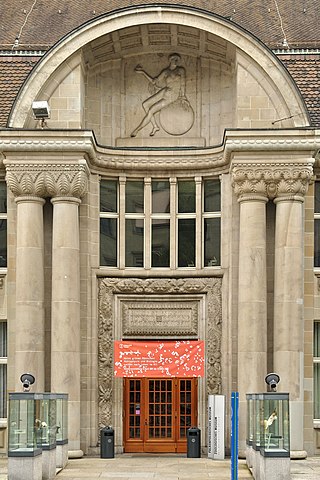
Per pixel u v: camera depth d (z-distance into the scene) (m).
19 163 33.03
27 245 33.00
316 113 34.19
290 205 33.16
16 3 39.84
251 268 32.91
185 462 31.11
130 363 34.06
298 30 37.88
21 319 32.69
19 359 32.50
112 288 34.88
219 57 35.50
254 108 33.62
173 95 36.22
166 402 34.81
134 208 35.88
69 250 33.06
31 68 35.41
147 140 36.00
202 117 36.03
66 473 27.95
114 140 36.03
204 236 35.47
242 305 32.88
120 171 35.56
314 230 34.78
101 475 27.38
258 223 33.12
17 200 33.34
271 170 33.00
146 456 33.62
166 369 33.97
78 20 38.44
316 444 33.59
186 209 35.78
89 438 33.69
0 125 33.88
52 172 33.03
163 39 35.31
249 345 32.56
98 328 34.59
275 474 24.80
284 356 32.53
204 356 34.28
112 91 36.22
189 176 35.59
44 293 33.47
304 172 32.94
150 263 35.38
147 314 35.00
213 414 32.31
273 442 25.11
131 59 36.38
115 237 35.56
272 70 33.47
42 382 32.69
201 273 34.88
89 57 35.00
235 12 39.12
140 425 34.69
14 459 24.28
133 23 33.75
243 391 32.41
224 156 34.25
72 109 33.75
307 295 33.97
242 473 28.02
